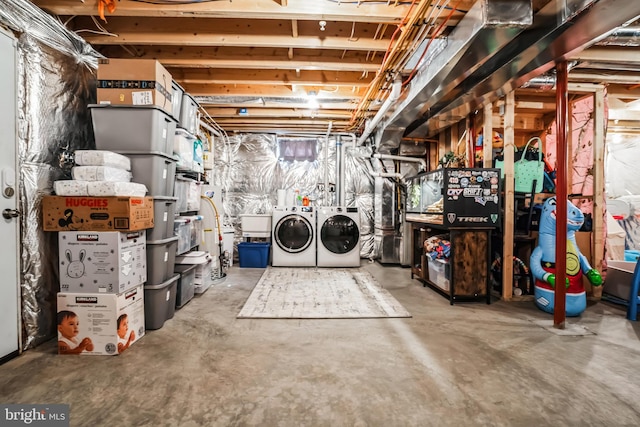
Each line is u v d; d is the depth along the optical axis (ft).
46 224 6.14
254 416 4.26
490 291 9.34
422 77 8.69
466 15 6.28
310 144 17.21
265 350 6.23
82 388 4.88
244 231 15.72
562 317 7.44
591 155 10.07
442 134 14.37
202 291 10.32
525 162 10.09
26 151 6.15
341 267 14.90
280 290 10.71
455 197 9.11
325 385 5.01
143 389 4.86
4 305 5.72
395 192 15.76
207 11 6.46
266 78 10.41
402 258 15.06
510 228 9.71
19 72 6.02
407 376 5.29
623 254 11.76
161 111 7.30
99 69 7.01
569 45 6.36
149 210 6.86
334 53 9.03
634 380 5.19
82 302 5.96
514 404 4.54
